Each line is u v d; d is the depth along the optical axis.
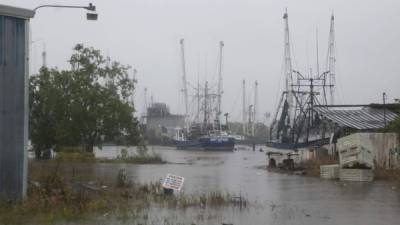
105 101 50.06
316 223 12.82
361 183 23.72
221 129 126.19
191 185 23.17
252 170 35.53
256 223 12.75
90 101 49.31
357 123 42.00
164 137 145.12
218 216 13.66
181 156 73.50
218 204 15.81
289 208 15.39
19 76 14.03
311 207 15.66
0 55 13.80
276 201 17.12
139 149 54.47
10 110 13.91
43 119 49.06
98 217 13.03
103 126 50.03
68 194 14.91
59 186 15.85
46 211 13.22
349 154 25.34
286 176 29.27
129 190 18.48
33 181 17.36
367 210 15.06
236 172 33.28
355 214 14.29
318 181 25.22
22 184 13.98
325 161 33.19
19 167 13.98
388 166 27.03
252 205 15.91
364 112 45.84
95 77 50.75
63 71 49.59
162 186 18.70
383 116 44.16
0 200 13.41
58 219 12.56
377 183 23.59
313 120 56.34
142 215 13.52
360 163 25.05
